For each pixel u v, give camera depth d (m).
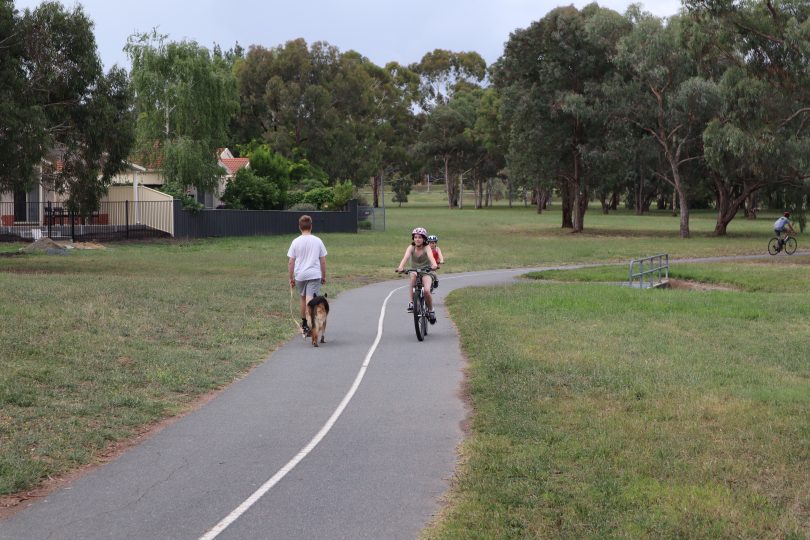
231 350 12.02
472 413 8.46
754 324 15.14
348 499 5.90
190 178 46.31
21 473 6.23
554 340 12.69
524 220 85.69
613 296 19.11
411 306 13.12
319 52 94.00
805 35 33.00
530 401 8.77
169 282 20.73
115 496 5.98
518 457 6.69
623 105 54.53
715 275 27.52
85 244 37.16
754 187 55.88
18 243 37.66
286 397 9.27
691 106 51.28
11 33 24.98
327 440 7.49
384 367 11.01
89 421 7.91
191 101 46.06
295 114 89.38
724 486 5.91
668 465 6.42
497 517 5.39
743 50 34.53
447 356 11.82
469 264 34.19
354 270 29.36
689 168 59.94
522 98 59.12
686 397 8.88
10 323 12.02
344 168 95.44
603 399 8.88
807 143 47.25
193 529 5.34
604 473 6.25
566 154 62.72
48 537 5.19
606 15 55.72
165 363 10.66
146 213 44.41
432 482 6.27
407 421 8.16
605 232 63.25
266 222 49.28
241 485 6.23
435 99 135.12
